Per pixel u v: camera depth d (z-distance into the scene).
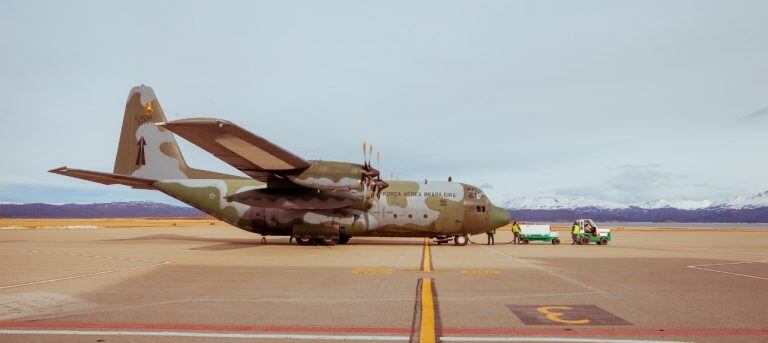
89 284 10.07
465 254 19.31
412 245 25.64
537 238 29.25
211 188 25.14
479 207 25.53
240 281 10.66
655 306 7.65
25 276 11.35
